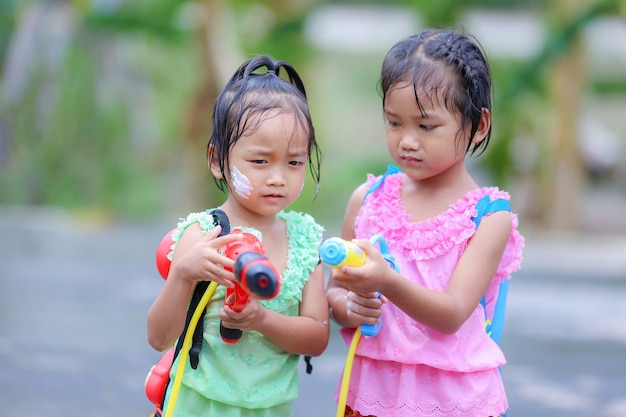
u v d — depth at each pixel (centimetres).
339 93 3806
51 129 2966
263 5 2592
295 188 548
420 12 2369
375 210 605
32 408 919
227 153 547
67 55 2934
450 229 571
